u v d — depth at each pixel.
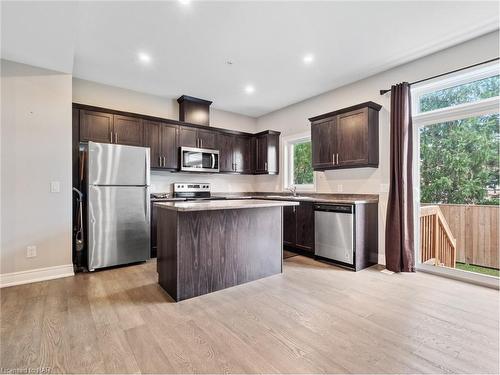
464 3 2.26
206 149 4.78
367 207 3.50
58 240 3.05
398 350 1.67
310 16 2.43
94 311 2.18
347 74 3.71
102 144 3.31
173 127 4.42
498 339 1.79
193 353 1.63
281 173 5.34
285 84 4.07
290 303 2.36
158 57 3.21
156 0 2.20
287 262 3.68
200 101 4.76
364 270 3.33
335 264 3.57
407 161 3.25
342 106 4.16
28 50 2.62
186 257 2.47
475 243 3.31
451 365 1.53
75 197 3.45
